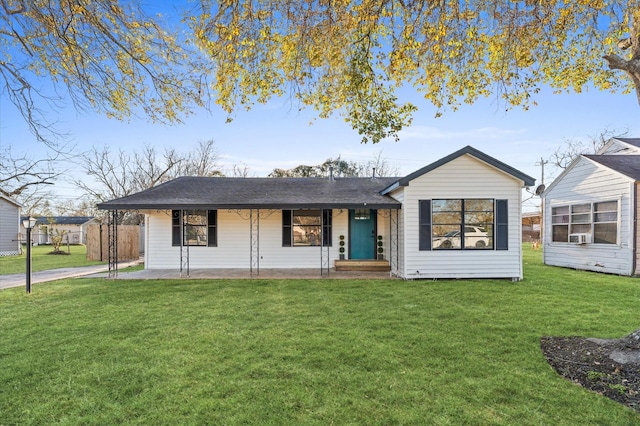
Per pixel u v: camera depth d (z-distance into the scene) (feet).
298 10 16.94
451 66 19.93
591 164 39.32
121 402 10.46
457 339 15.65
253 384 11.49
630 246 34.65
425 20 17.76
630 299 23.68
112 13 19.67
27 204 76.59
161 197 36.04
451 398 10.57
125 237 59.21
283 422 9.39
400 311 20.66
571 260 41.75
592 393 10.83
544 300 23.41
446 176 32.37
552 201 45.55
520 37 18.26
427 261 32.27
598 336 15.93
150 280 32.53
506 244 32.42
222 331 16.94
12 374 12.31
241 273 36.63
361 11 16.20
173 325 18.01
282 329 17.22
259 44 17.24
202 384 11.50
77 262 54.34
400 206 33.86
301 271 38.09
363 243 40.83
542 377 11.94
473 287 28.19
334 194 38.29
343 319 18.97
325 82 19.66
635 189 34.55
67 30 19.65
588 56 18.88
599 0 15.26
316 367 12.80
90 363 13.24
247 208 34.12
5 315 20.12
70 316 19.84
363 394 10.85
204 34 16.53
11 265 49.37
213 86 19.72
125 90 21.93
